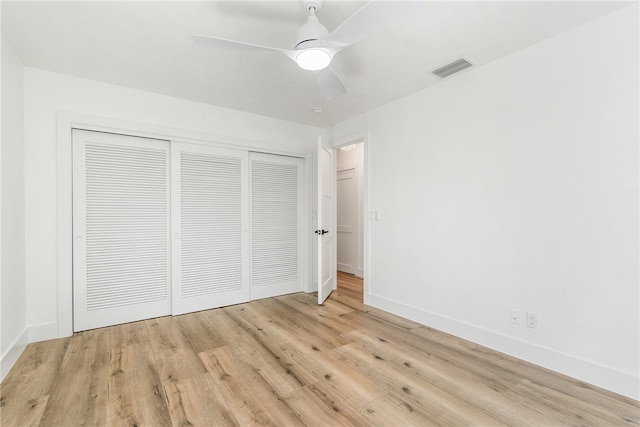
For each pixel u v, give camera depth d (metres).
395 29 2.00
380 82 2.82
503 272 2.39
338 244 5.79
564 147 2.06
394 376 2.04
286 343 2.55
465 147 2.64
